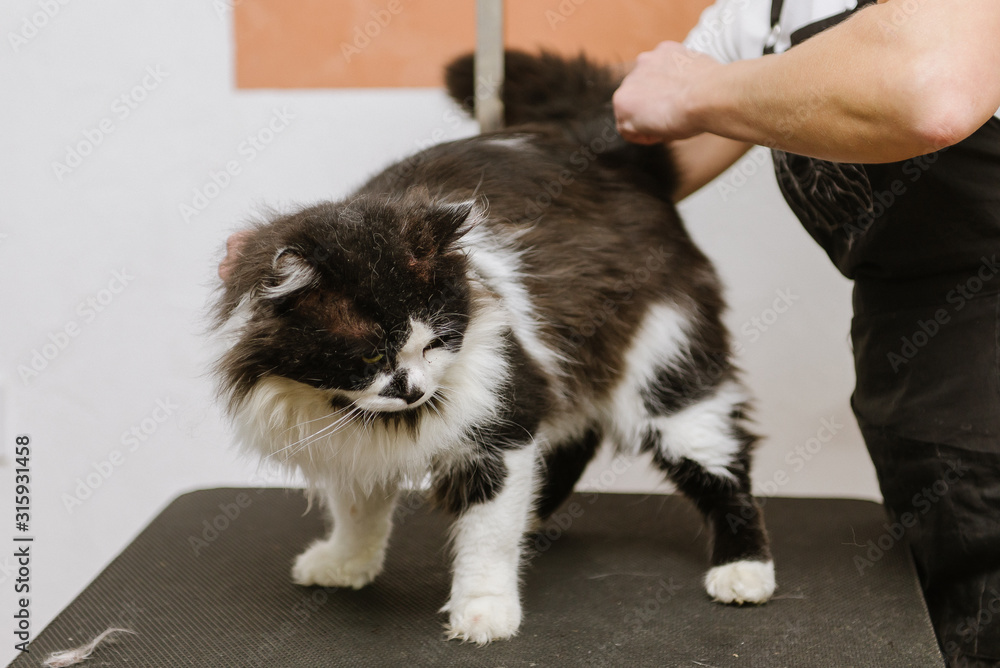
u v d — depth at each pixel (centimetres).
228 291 122
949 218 125
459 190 144
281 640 126
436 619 133
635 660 118
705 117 127
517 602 133
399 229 120
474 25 234
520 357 132
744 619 131
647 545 167
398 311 114
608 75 173
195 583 148
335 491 143
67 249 249
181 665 118
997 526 126
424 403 125
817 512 183
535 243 144
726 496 156
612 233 153
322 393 121
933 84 92
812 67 104
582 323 147
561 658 119
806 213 145
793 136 111
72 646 124
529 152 155
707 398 158
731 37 162
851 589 142
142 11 236
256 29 236
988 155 120
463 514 134
